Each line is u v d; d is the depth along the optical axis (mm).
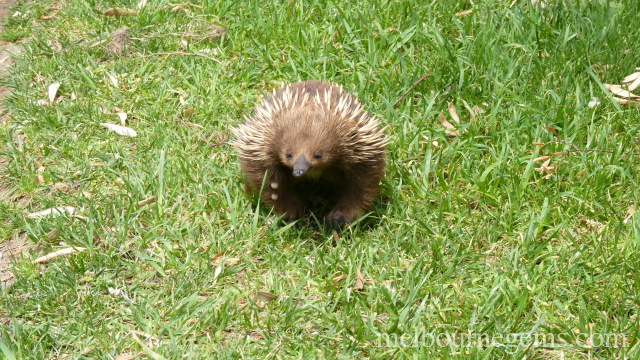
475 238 3096
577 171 3217
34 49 3617
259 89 3502
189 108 3422
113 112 3439
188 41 3598
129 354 2906
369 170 3061
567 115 3326
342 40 3572
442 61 3471
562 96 3354
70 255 3084
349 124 3010
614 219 3125
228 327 2953
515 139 3273
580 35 3498
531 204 3180
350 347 2898
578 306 2961
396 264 3043
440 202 3148
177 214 3162
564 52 3465
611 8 3566
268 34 3600
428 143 3266
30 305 2980
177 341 2924
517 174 3209
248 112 3402
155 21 3697
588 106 3359
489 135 3322
